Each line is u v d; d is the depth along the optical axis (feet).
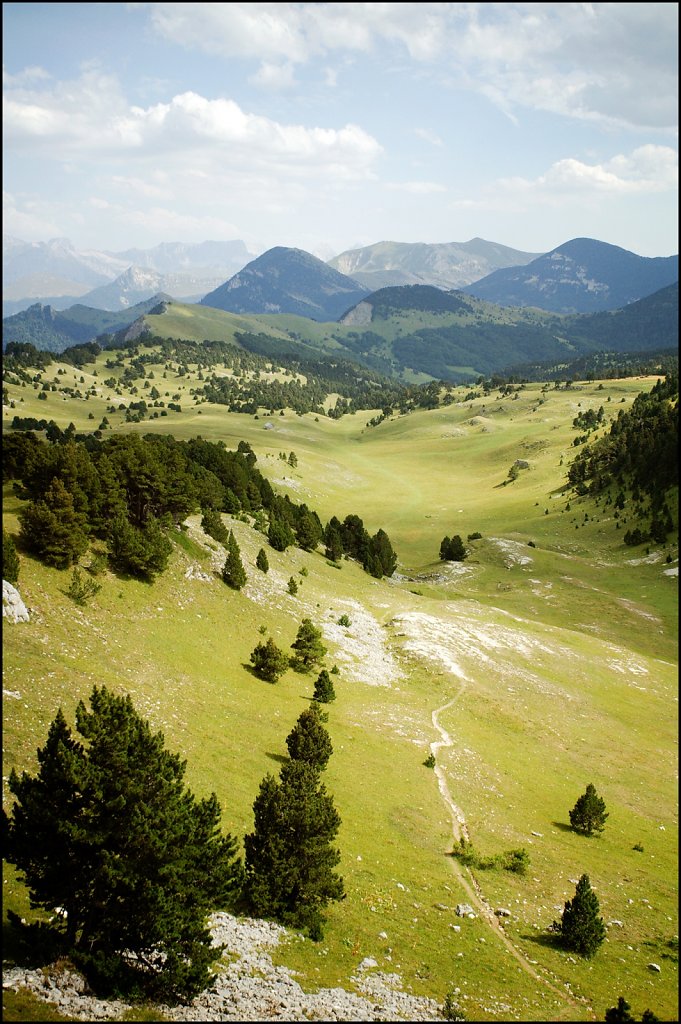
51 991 69.92
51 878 79.05
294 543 428.97
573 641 377.50
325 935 107.65
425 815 169.07
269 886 108.17
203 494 322.55
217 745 166.40
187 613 239.30
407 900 127.85
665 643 405.80
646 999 109.40
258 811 115.03
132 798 80.38
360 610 349.82
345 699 239.71
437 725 235.20
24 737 129.59
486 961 111.14
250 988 83.82
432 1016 88.48
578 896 125.18
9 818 82.12
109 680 169.78
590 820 184.85
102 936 78.23
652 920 143.33
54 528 202.90
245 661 232.94
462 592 495.82
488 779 202.28
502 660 317.63
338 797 164.45
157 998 76.59
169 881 79.51
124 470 254.27
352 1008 84.94
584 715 282.56
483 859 152.56
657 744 269.64
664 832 197.67
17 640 164.25
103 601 209.77
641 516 636.07
